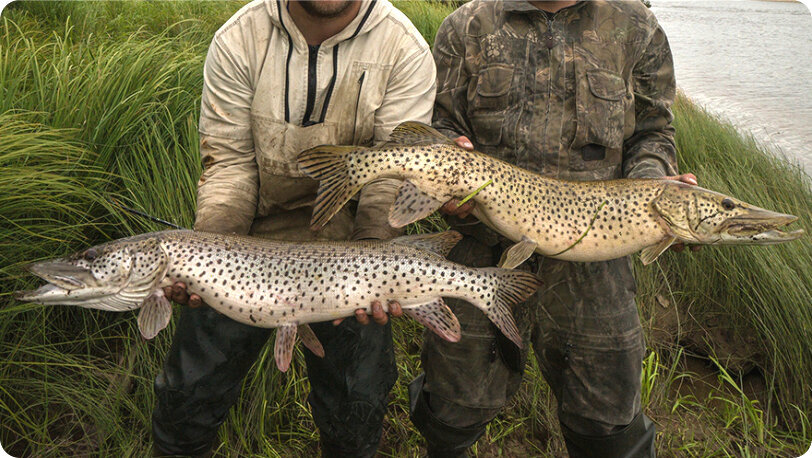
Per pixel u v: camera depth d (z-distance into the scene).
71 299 1.23
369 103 1.39
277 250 1.26
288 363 1.23
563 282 1.47
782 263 2.26
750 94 5.60
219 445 1.71
